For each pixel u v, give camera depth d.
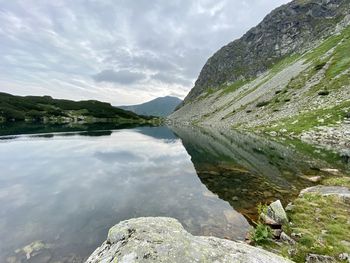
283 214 12.64
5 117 154.25
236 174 24.97
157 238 5.26
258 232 11.16
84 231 12.52
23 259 9.97
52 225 13.25
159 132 88.31
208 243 5.85
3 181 22.41
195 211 15.10
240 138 58.06
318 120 51.22
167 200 17.30
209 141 55.44
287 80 101.44
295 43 197.00
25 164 29.73
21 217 14.34
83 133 72.25
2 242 11.35
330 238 10.48
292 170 25.14
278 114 72.81
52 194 18.75
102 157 34.97
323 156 31.44
